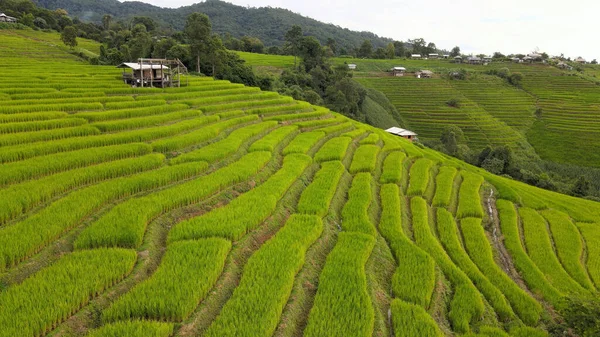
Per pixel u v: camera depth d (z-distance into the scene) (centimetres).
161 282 1396
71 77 4762
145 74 4906
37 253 1483
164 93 4447
